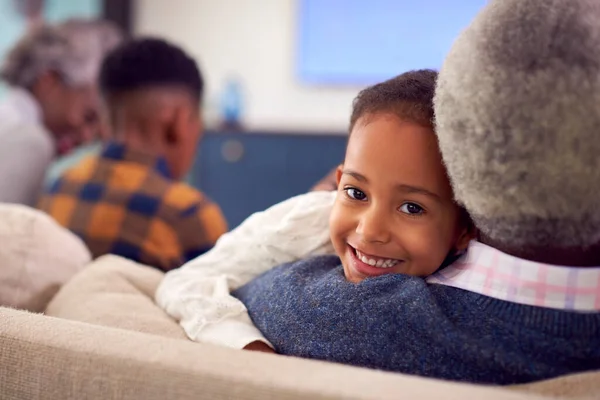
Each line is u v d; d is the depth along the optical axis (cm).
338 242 75
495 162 55
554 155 53
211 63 376
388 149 68
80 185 144
